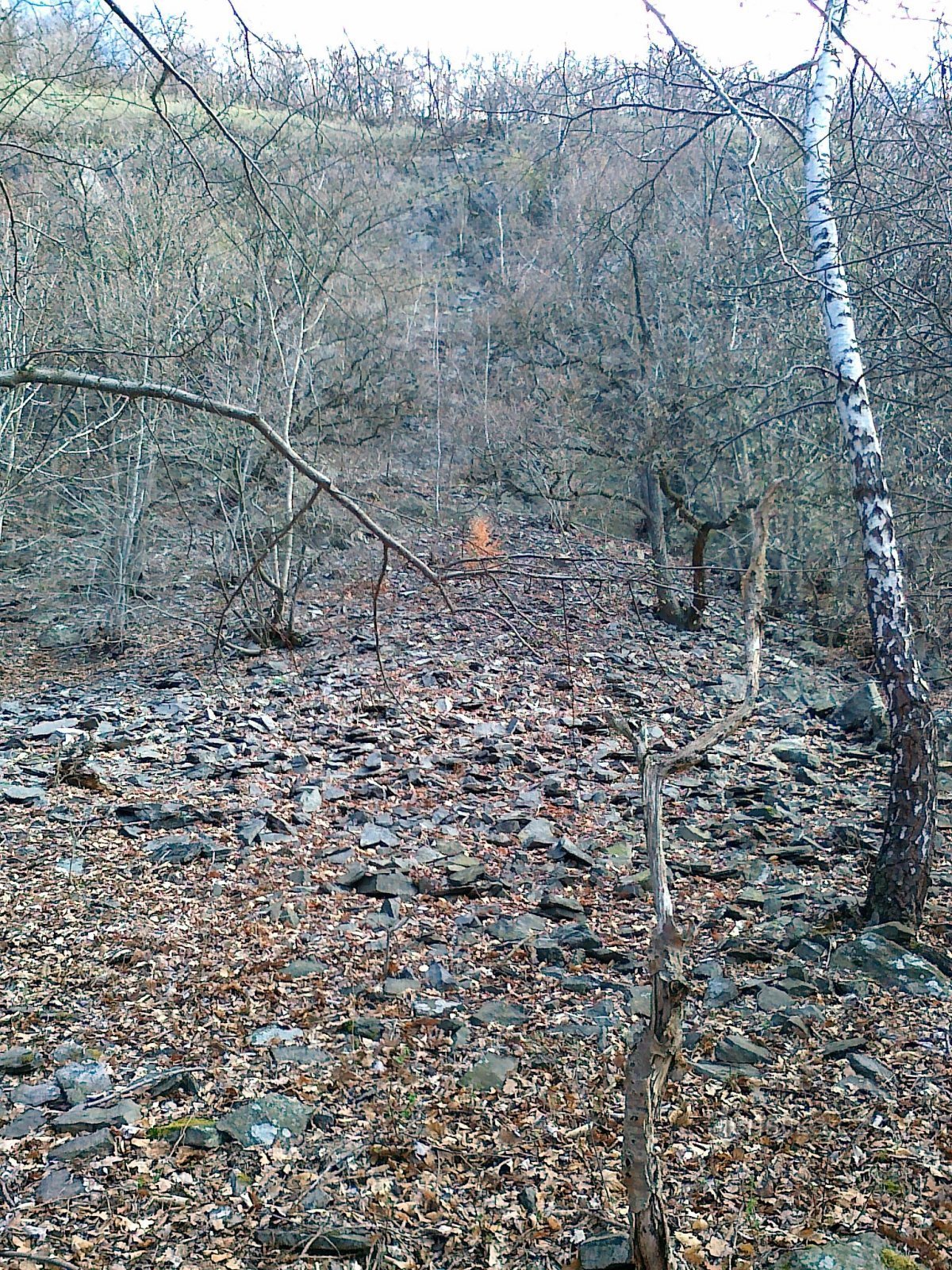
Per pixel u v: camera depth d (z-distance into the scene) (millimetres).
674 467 20453
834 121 10047
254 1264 4867
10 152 14227
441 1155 5676
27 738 13930
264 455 19141
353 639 18766
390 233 26719
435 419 24719
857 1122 5988
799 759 13242
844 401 8422
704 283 19297
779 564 21750
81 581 20750
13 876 9359
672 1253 4738
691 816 11438
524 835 10852
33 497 18906
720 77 8320
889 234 11266
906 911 8359
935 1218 5105
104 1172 5453
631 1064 4055
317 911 8953
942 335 10391
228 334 18984
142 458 19203
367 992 7516
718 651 18531
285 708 15469
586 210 19984
